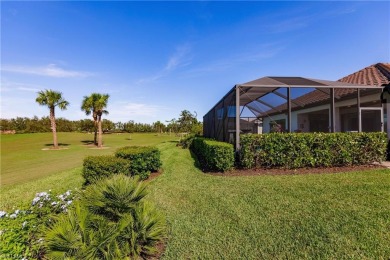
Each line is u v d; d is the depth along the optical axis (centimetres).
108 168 601
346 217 377
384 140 816
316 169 772
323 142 795
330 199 461
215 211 436
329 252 287
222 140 1248
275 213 410
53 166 1253
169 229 366
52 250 246
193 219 404
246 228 360
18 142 3319
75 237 252
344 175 665
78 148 2486
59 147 2539
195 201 499
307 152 790
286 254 288
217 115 1465
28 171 1110
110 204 289
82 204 289
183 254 297
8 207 526
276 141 793
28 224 271
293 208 427
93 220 271
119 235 275
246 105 1521
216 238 334
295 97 1248
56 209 318
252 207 444
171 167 939
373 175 649
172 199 520
